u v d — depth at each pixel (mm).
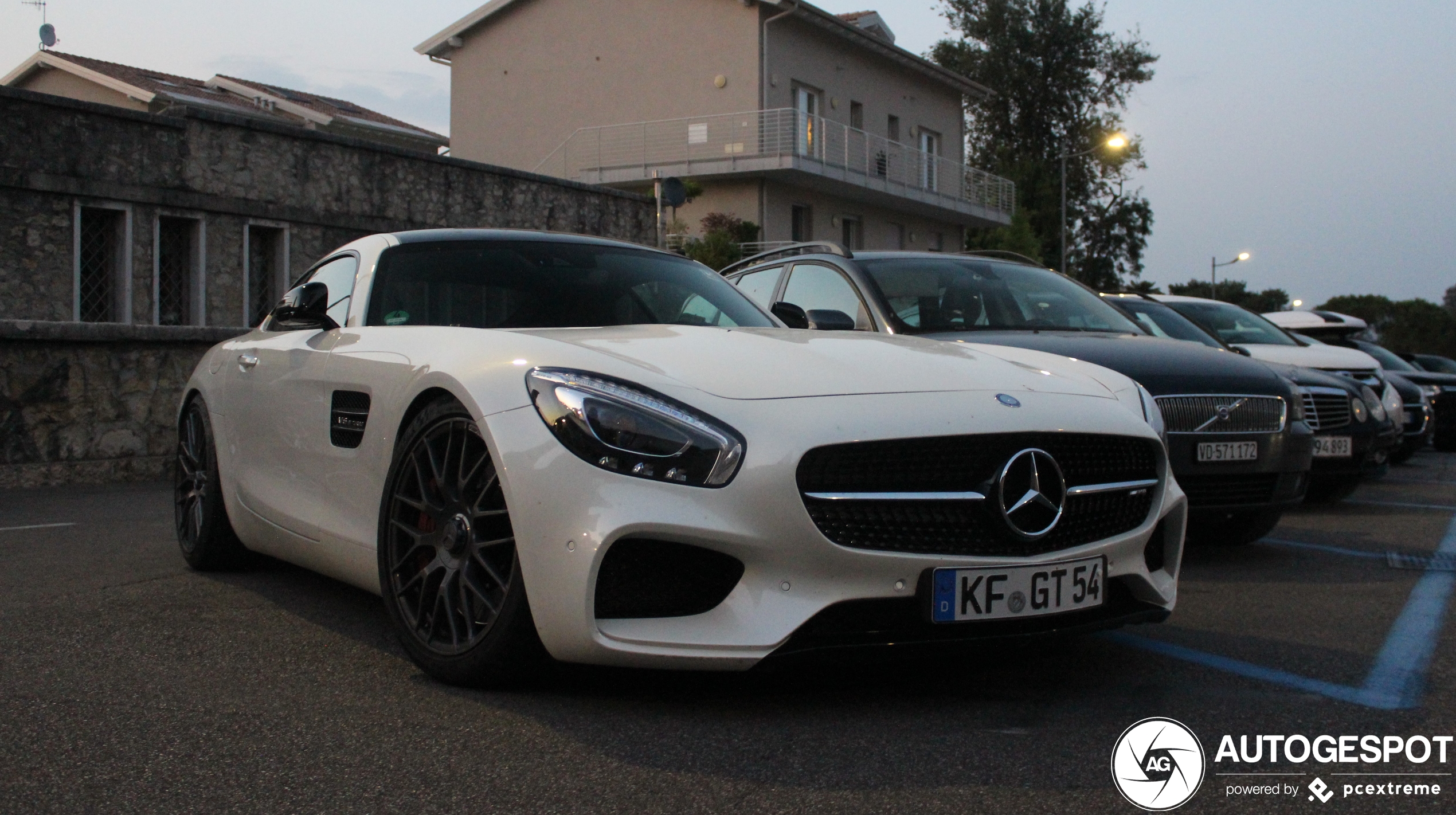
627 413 2385
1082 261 47719
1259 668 2936
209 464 4031
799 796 2002
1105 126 47531
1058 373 3006
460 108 28844
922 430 2434
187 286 12109
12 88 10508
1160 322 7141
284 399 3531
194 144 11938
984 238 35625
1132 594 2816
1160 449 2832
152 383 8070
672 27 25797
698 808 1943
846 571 2367
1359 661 3020
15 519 5598
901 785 2061
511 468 2430
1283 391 4832
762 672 2803
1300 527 5965
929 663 2932
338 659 2900
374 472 2961
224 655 2932
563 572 2336
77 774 2098
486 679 2557
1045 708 2547
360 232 13477
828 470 2385
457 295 3494
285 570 4172
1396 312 67250
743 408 2430
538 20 27719
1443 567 4605
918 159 29859
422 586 2705
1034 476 2521
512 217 15148
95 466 7727
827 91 26781
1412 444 10805
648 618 2354
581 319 3480
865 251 5777
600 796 1997
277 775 2088
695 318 3676
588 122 27047
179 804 1961
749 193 24969
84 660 2881
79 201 11078
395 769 2119
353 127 30219
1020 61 46938
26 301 10742
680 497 2326
